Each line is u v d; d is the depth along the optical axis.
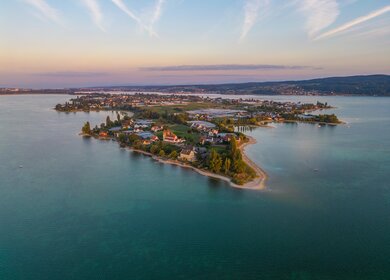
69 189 146.88
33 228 111.75
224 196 140.38
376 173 171.50
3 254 97.50
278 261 95.25
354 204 131.88
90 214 122.62
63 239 105.62
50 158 199.38
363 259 95.75
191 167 182.75
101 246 102.12
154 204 132.12
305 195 140.88
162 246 102.50
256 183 155.38
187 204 132.25
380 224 115.19
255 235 108.50
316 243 103.69
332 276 89.06
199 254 98.56
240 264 94.12
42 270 90.94
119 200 135.62
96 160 197.00
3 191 143.12
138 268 92.25
